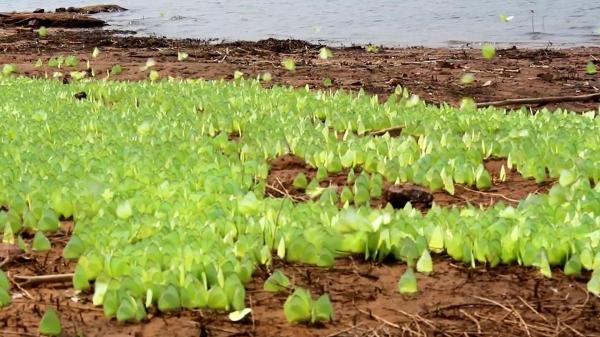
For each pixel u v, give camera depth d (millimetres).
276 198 3021
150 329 2416
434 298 2521
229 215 2826
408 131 3766
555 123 3816
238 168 3211
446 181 3166
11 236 2811
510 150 3465
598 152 3361
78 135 3672
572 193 2947
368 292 2551
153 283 2488
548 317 2453
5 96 4594
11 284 2602
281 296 2533
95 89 4902
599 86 5484
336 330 2408
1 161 3266
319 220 2793
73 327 2424
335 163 3369
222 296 2467
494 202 3105
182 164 3254
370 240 2686
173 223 2787
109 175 3117
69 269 2674
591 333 2402
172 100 4445
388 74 6168
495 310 2477
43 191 3033
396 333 2398
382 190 3150
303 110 4199
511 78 5883
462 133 3811
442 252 2713
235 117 3906
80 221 2822
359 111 4098
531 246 2629
